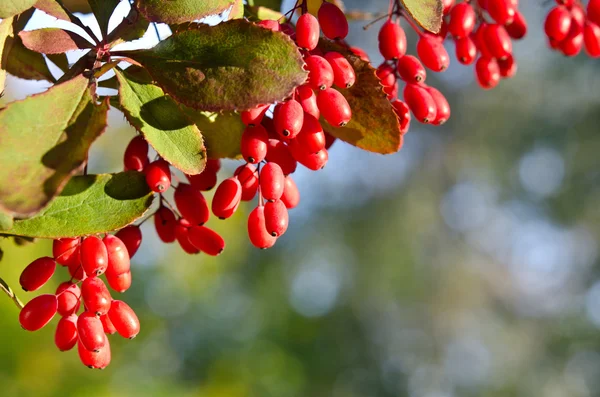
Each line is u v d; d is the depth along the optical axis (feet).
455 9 7.39
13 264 17.83
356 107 5.87
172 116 5.02
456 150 51.31
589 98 45.14
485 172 50.60
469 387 52.11
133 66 5.39
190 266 33.45
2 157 4.29
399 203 51.88
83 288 5.23
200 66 4.92
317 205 54.08
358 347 49.67
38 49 5.16
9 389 17.52
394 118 5.87
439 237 52.60
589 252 48.32
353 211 52.90
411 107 6.34
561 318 51.55
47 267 5.44
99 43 5.33
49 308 5.26
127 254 5.52
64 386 18.67
